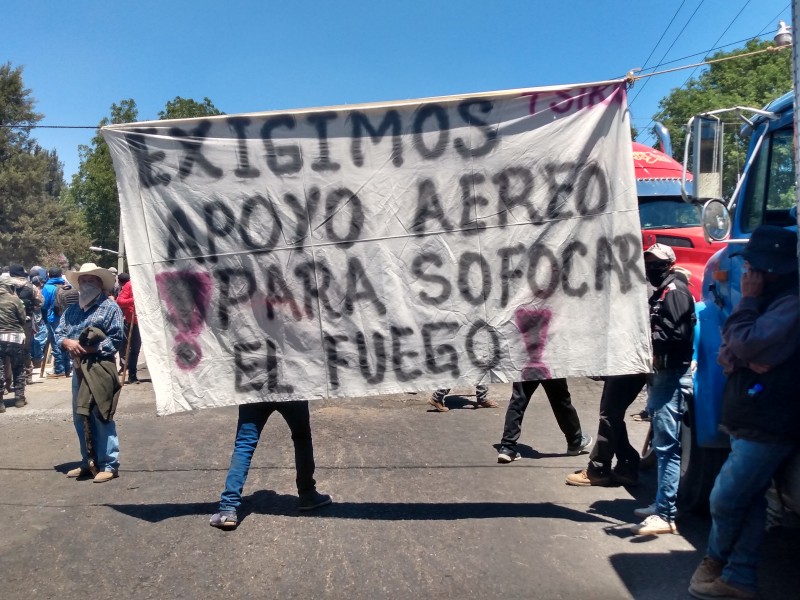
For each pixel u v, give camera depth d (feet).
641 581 12.72
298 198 15.65
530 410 28.68
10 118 192.24
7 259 183.52
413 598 12.21
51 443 24.17
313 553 14.15
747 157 14.76
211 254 15.85
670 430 14.65
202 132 15.70
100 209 208.95
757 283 11.12
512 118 15.16
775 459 11.02
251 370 15.93
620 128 14.88
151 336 15.87
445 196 15.40
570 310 15.19
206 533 15.29
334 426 25.93
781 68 87.76
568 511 16.43
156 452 22.45
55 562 13.89
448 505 16.92
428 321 15.57
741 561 11.68
